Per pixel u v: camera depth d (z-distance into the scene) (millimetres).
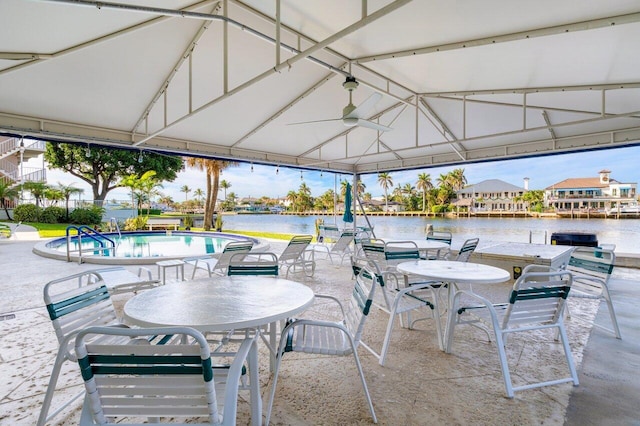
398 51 3723
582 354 2662
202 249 10453
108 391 1133
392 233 16188
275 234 15336
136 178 16359
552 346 2818
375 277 1972
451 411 1931
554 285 2197
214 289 2141
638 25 2580
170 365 1104
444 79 4387
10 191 16656
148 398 1152
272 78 4723
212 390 1114
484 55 3502
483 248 6348
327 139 7195
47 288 1754
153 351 1092
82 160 17688
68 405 1971
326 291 4738
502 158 6836
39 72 3908
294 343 1897
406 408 1960
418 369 2430
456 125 6129
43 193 17594
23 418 1855
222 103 5180
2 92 4230
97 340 1926
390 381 2264
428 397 2072
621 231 11609
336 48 3924
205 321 1544
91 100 4676
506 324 2180
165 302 1851
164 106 4668
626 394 2102
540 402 2020
